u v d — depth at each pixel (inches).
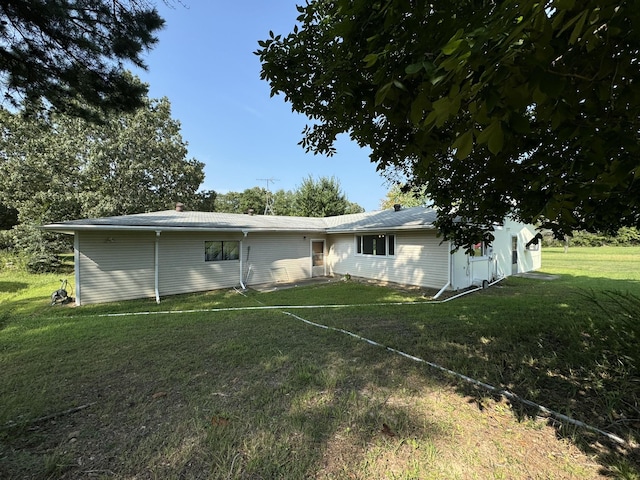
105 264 351.9
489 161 111.5
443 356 158.1
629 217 113.0
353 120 92.4
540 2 29.5
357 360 154.2
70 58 168.7
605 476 78.5
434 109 36.8
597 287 388.8
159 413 109.0
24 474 80.1
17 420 103.0
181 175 809.5
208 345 181.2
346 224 557.0
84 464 84.4
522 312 251.6
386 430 97.6
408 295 368.2
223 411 109.0
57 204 597.9
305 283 484.7
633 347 139.4
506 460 84.9
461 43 32.8
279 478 79.0
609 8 32.3
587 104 48.6
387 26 52.5
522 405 111.3
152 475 80.4
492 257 468.1
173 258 402.0
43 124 211.3
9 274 530.6
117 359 160.7
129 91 189.5
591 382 125.3
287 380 133.0
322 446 90.8
